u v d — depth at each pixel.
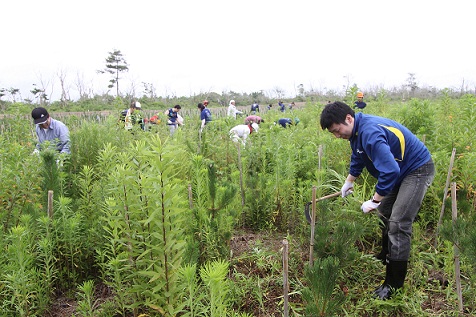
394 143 3.04
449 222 2.94
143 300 2.70
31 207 3.59
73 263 3.41
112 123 6.80
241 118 10.18
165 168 2.27
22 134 5.76
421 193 3.09
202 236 3.51
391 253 3.15
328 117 3.17
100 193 3.67
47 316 3.10
